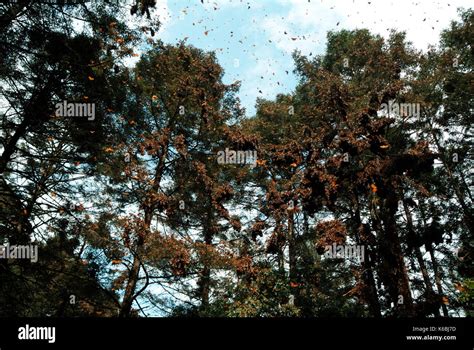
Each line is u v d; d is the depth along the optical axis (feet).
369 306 35.58
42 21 25.52
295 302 35.63
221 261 31.99
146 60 39.58
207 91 42.14
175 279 33.37
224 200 39.40
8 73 25.85
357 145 32.86
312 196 34.96
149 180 34.40
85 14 27.07
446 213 44.09
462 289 25.72
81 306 33.86
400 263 31.53
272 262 40.93
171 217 36.86
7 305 26.66
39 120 28.86
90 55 28.37
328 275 44.04
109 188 35.68
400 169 30.53
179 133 40.68
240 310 31.14
